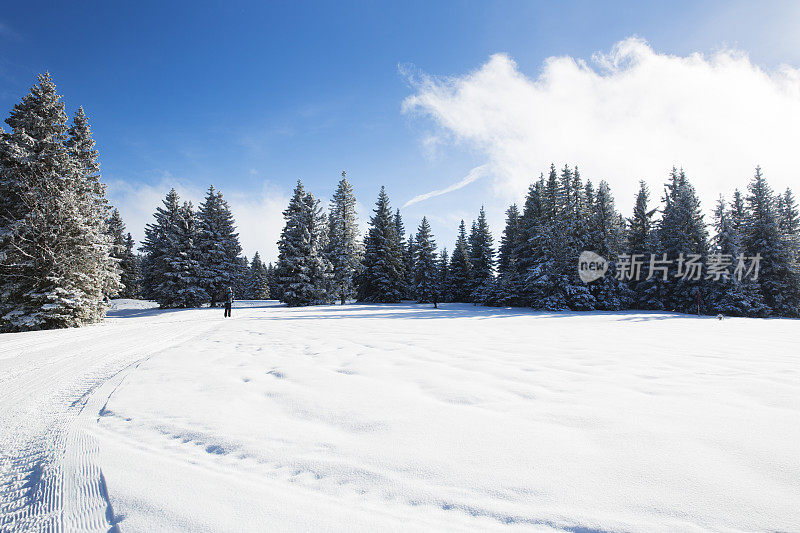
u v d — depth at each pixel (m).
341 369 5.13
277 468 2.30
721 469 2.13
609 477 2.07
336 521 1.76
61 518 1.89
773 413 3.08
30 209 15.16
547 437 2.65
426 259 45.38
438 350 6.83
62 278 15.07
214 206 36.72
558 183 30.70
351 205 41.44
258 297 70.62
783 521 1.65
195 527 1.72
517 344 7.70
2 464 2.63
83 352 7.41
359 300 41.72
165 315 20.92
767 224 28.86
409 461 2.33
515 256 34.69
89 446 2.73
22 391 4.53
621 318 17.50
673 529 1.63
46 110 16.42
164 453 2.57
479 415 3.15
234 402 3.70
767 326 12.87
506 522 1.72
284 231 35.31
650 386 4.05
